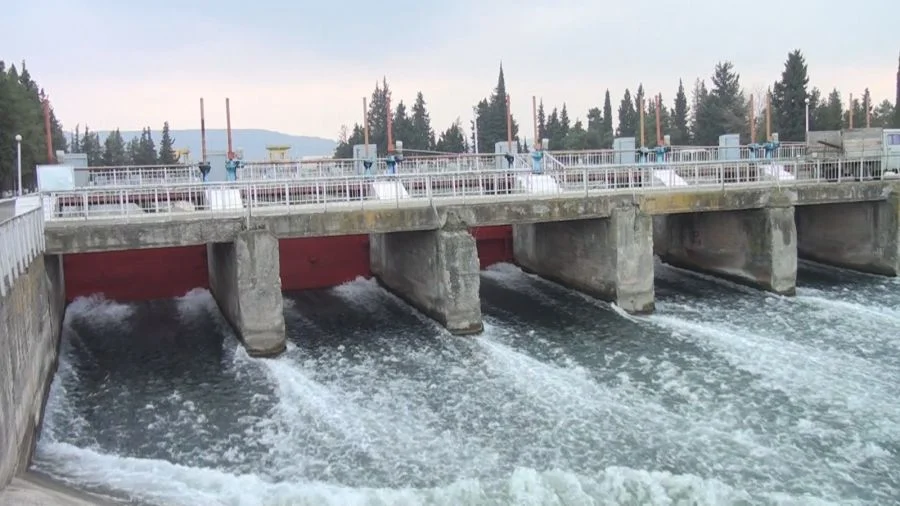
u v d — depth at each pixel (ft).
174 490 44.80
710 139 311.88
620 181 111.55
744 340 73.41
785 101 262.67
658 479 46.06
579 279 92.38
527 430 53.62
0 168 183.32
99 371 66.59
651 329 77.77
